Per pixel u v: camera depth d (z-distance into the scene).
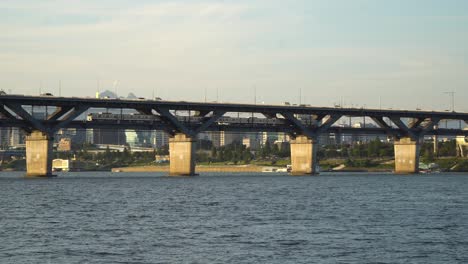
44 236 69.00
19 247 62.41
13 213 91.81
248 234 70.75
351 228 75.75
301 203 109.19
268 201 113.38
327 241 66.06
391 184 175.38
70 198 118.94
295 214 91.00
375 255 59.09
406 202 111.38
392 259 57.50
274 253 59.78
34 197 120.81
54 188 150.25
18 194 128.88
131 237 68.56
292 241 66.06
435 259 57.62
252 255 58.88
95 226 77.25
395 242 65.69
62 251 60.53
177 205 104.81
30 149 198.00
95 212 93.44
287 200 115.69
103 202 110.44
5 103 185.75
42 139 194.75
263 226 77.50
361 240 66.81
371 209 98.44
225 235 70.06
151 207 101.25
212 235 70.06
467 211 95.19
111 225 78.25
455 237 68.94
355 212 93.81
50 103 192.75
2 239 66.94
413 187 159.75
